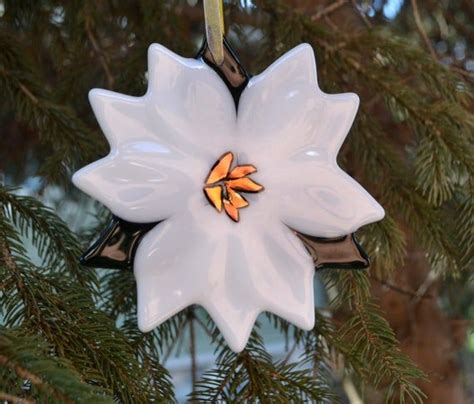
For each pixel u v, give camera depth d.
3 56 0.48
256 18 0.52
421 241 0.47
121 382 0.38
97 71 0.54
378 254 0.45
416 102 0.48
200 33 0.61
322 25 0.49
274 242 0.40
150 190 0.38
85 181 0.37
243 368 0.43
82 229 0.57
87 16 0.49
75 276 0.43
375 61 0.49
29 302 0.39
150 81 0.38
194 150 0.38
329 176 0.39
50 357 0.36
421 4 0.59
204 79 0.38
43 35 0.53
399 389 0.42
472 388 0.65
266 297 0.39
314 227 0.40
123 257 0.39
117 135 0.38
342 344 0.44
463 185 0.47
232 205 0.39
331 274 0.46
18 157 0.62
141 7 0.50
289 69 0.39
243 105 0.39
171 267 0.39
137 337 0.44
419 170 0.47
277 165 0.39
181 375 0.77
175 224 0.39
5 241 0.41
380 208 0.40
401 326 0.57
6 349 0.35
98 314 0.40
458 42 0.61
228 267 0.39
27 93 0.48
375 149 0.48
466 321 0.56
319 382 0.43
